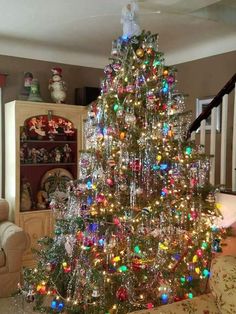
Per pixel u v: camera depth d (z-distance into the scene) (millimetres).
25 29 3320
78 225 2221
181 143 2344
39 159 3934
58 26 3229
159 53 2287
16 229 3164
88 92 4125
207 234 2312
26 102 3660
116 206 2205
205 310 1663
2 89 3889
